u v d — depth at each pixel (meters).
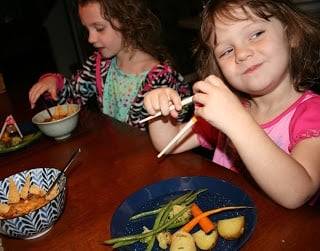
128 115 1.46
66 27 3.36
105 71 1.57
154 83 1.35
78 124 1.19
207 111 0.66
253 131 0.64
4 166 0.98
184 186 0.71
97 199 0.75
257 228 0.58
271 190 0.63
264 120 0.94
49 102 1.51
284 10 0.82
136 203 0.67
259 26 0.77
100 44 1.41
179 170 0.80
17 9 3.01
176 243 0.53
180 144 0.94
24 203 0.68
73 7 3.15
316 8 1.62
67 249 0.61
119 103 1.50
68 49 3.45
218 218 0.61
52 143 1.08
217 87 0.68
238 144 0.65
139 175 0.81
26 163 0.98
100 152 0.96
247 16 0.77
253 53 0.76
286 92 0.90
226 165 1.02
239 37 0.78
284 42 0.80
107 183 0.80
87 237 0.63
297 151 0.76
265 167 0.63
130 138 1.02
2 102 1.65
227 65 0.82
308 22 0.89
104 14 1.33
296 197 0.62
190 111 1.18
